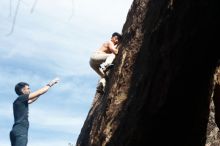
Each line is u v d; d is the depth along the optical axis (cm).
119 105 866
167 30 725
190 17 684
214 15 677
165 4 737
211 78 806
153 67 757
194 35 697
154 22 775
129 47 908
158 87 749
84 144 1070
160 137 797
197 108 800
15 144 846
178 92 747
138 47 873
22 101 864
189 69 732
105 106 920
